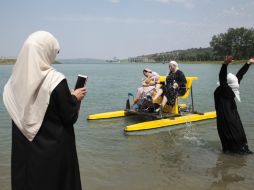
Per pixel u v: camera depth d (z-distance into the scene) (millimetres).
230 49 103875
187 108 11273
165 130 9250
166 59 154625
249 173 5926
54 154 2719
